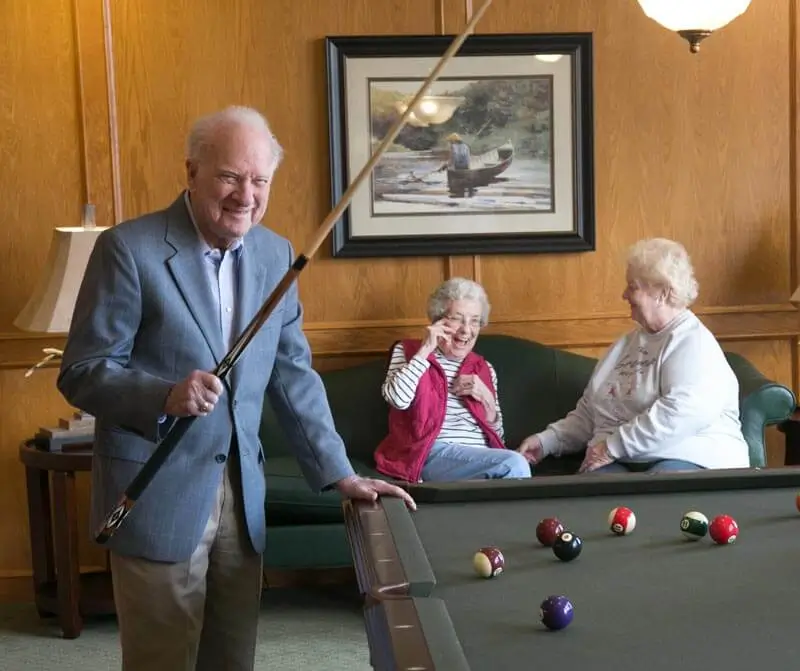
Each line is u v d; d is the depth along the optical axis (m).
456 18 4.06
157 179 4.01
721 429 3.55
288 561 3.50
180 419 2.10
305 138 4.06
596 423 3.70
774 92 4.20
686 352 3.51
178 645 2.31
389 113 4.05
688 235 4.21
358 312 4.13
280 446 3.91
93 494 2.31
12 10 3.91
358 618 3.74
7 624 3.74
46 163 3.97
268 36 4.01
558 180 4.14
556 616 1.56
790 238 4.25
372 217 4.09
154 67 3.98
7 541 4.06
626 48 4.12
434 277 4.16
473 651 1.50
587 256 4.19
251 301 2.36
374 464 3.85
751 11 4.16
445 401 3.78
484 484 2.32
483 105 4.08
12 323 4.00
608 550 1.97
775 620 1.60
